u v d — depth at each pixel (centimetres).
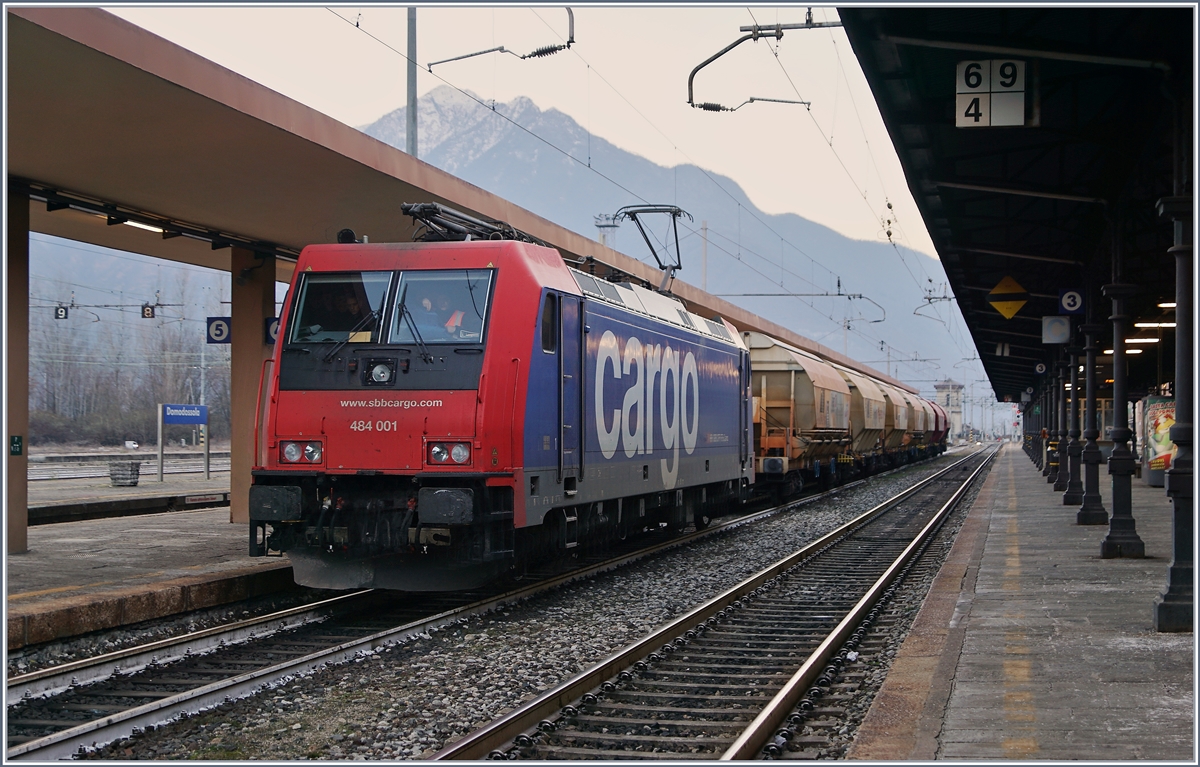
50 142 1034
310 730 635
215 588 1010
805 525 2052
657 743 616
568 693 698
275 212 1368
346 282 1068
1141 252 1652
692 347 1598
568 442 1130
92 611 867
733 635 955
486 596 1123
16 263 1190
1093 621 913
